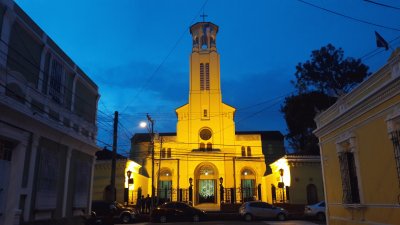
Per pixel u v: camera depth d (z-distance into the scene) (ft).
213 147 156.87
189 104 161.38
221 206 116.26
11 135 46.09
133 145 168.25
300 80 137.39
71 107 64.44
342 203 48.91
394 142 35.86
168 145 156.97
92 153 74.69
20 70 48.73
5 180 46.29
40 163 53.21
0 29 44.14
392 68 36.09
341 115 46.96
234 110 160.86
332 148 53.01
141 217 98.22
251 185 154.51
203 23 169.99
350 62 132.16
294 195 113.91
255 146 159.12
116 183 122.72
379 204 39.06
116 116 84.28
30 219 50.72
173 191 150.41
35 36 52.24
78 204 66.44
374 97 38.86
